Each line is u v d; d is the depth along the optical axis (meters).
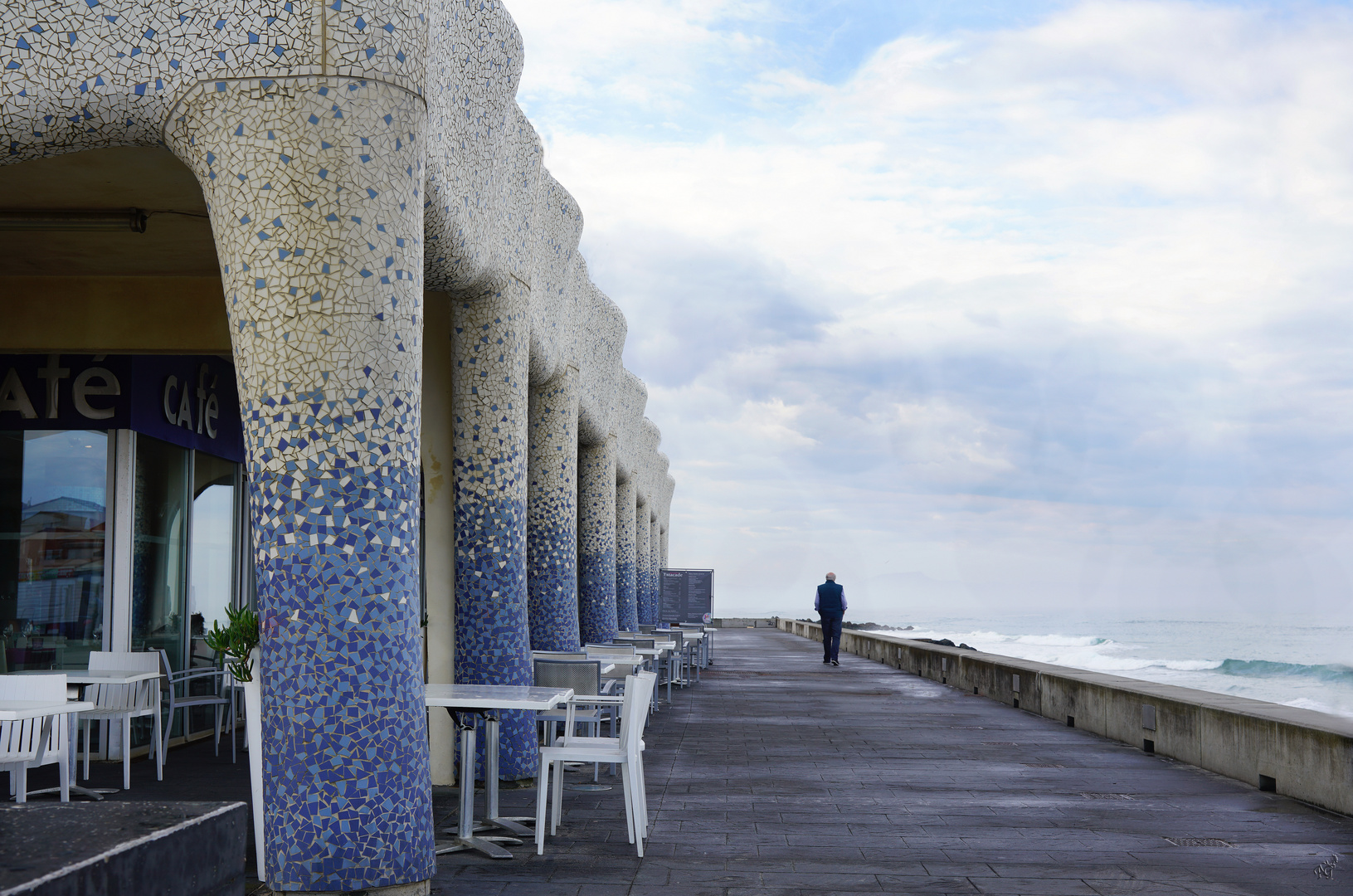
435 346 8.65
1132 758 9.90
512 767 8.30
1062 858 6.04
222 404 12.12
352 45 4.84
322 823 4.77
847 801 7.78
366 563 4.88
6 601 9.88
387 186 4.93
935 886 5.43
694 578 31.06
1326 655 59.38
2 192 7.32
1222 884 5.47
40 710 5.98
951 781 8.64
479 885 5.40
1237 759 8.65
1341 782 7.20
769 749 10.46
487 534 8.38
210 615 11.84
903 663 21.84
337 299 4.84
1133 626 99.88
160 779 8.53
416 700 5.05
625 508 23.27
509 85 7.68
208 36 4.84
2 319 9.50
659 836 6.58
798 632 42.38
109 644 9.73
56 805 2.13
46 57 4.85
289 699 4.81
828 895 5.24
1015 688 14.58
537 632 12.09
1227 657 58.69
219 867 2.06
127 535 9.84
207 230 8.17
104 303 9.56
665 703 15.00
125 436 9.88
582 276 13.70
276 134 4.81
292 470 4.84
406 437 5.04
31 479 9.95
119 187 7.22
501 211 7.92
